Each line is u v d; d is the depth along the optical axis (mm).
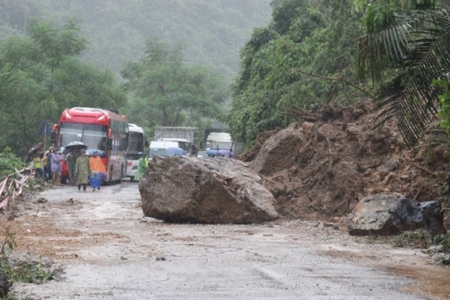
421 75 15523
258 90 47312
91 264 14531
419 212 20062
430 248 17344
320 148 26484
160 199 23984
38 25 73750
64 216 25625
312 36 40719
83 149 44969
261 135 31203
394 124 25828
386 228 19953
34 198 33562
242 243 18516
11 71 66938
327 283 12758
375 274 13852
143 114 111688
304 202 25281
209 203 23734
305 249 17469
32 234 19406
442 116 14391
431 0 16219
